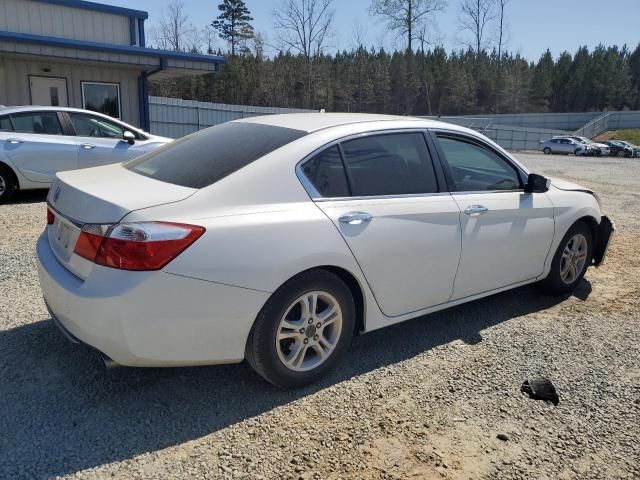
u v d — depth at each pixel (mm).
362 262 3113
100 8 13273
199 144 3439
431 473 2438
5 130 7641
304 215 2906
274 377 2930
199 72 14305
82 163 8102
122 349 2520
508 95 75750
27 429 2611
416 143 3578
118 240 2480
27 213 7227
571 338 3924
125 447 2518
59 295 2688
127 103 13984
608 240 4980
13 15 12031
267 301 2803
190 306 2574
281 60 60188
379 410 2906
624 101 92062
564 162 29328
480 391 3143
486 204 3779
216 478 2342
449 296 3711
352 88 73000
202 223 2607
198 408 2857
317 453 2535
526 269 4242
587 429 2824
